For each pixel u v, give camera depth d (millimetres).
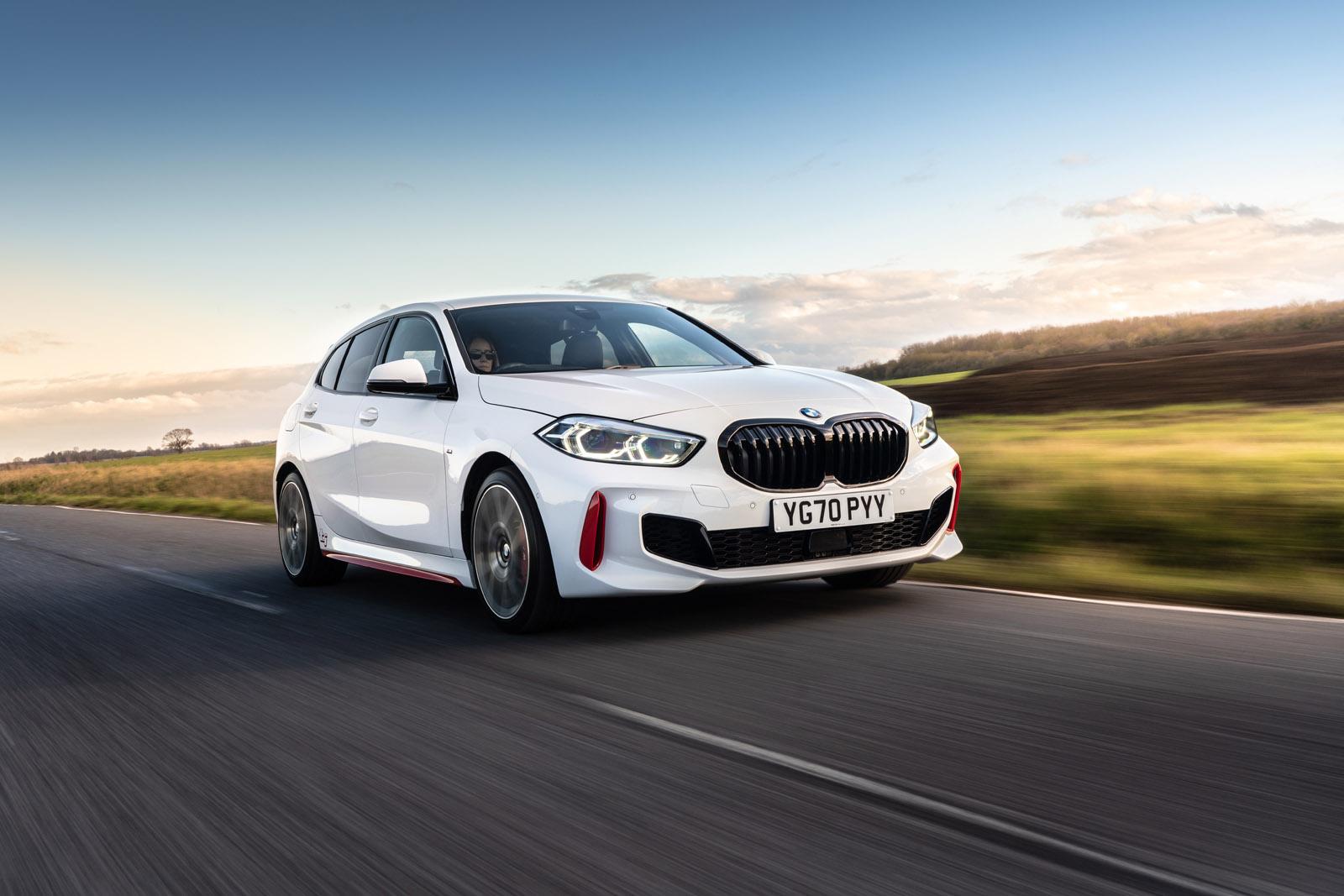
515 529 4680
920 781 2676
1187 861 2166
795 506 4512
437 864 2311
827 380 5105
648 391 4672
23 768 3146
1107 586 5527
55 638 5180
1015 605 5004
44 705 3867
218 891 2236
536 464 4535
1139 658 3857
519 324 5625
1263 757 2762
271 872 2316
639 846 2354
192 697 3883
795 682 3697
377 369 5414
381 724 3414
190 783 2926
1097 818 2396
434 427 5203
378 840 2457
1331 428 14227
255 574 7492
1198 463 9836
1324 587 5281
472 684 3873
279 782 2895
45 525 13422
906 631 4449
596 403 4594
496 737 3207
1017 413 22500
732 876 2182
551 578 4562
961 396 28906
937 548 4949
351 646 4699
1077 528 7215
